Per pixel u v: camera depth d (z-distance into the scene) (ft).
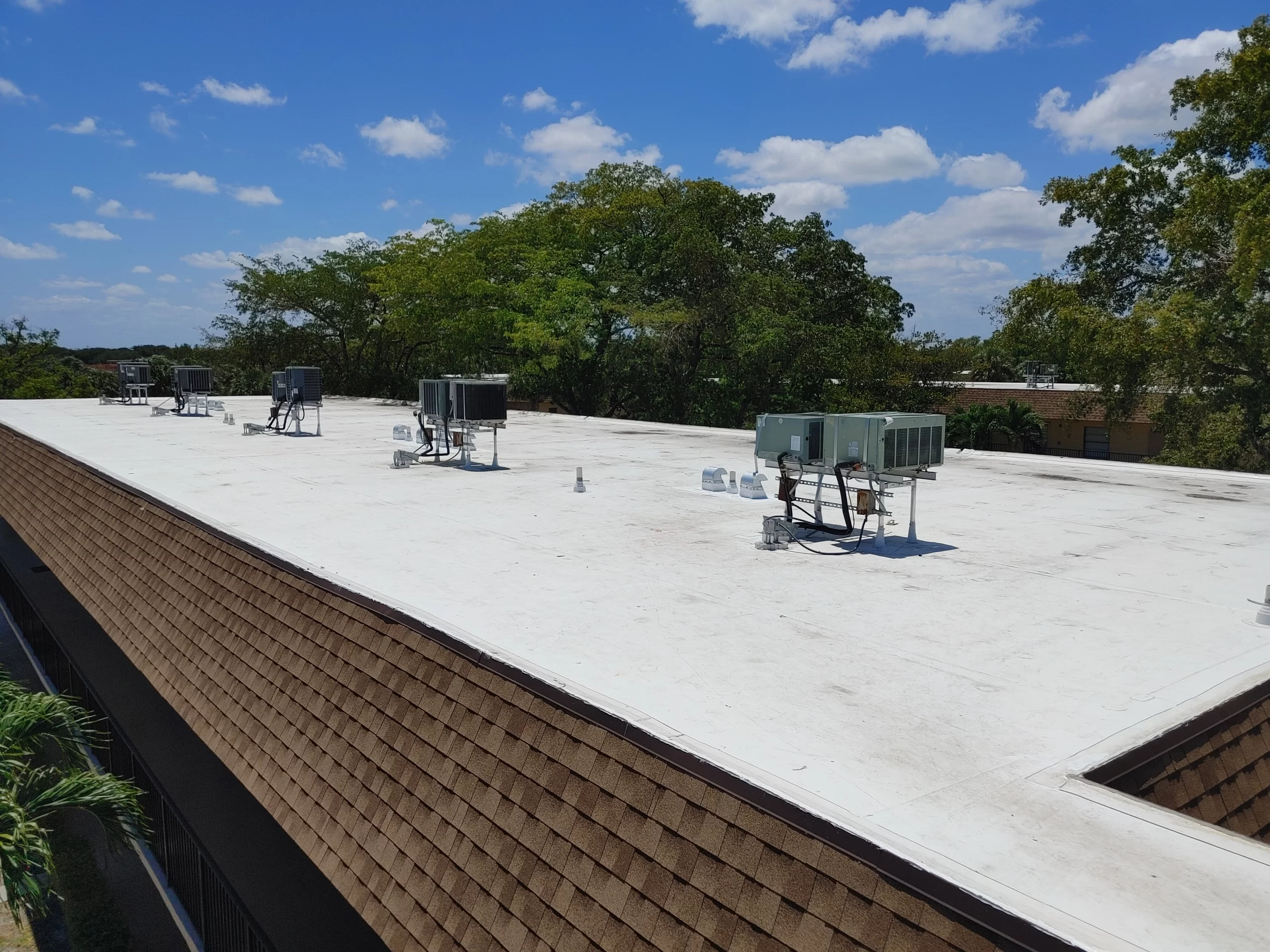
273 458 56.85
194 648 29.40
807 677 20.18
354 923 30.60
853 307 161.68
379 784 19.86
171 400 108.06
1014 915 10.94
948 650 22.21
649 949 13.62
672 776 14.89
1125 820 14.03
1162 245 104.37
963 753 16.40
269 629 26.73
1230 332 91.40
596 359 145.89
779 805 13.39
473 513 39.52
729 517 39.14
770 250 152.97
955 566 30.78
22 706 30.30
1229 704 18.80
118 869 37.60
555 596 26.40
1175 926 11.23
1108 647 22.56
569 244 151.84
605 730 16.39
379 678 21.89
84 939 32.76
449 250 153.69
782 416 35.73
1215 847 13.25
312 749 22.30
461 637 21.04
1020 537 35.47
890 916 11.75
